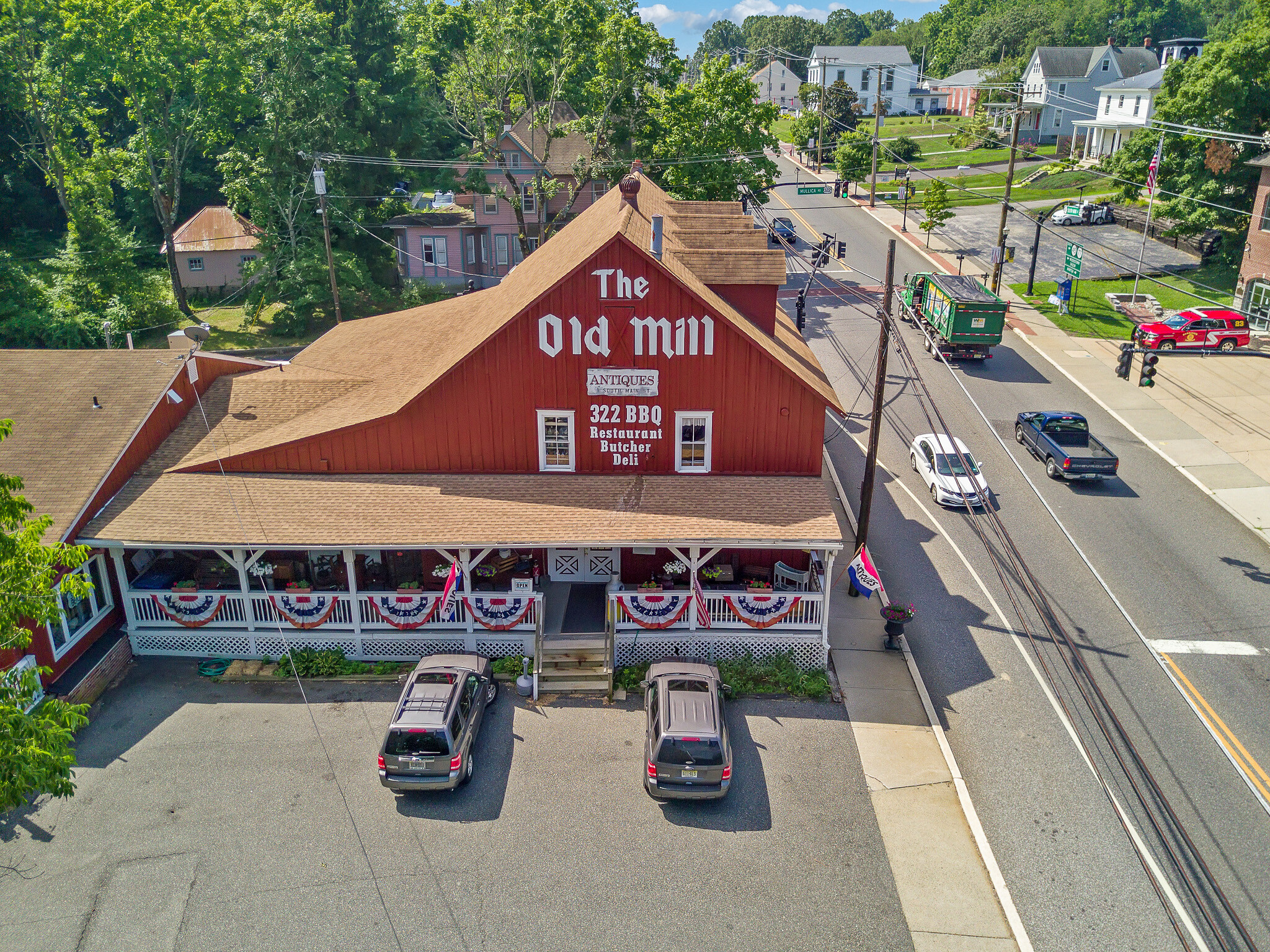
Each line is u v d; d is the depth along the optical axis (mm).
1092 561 28453
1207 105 54656
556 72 56344
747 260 27141
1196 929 15914
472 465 25109
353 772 19500
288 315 55750
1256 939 15648
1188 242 60344
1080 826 18250
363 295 62062
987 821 18391
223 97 55969
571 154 71125
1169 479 34125
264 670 22938
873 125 118812
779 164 99750
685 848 17594
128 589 23062
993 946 15617
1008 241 66250
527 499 23797
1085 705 21969
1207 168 56000
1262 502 32094
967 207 78062
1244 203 56312
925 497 33000
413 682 19781
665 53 53625
